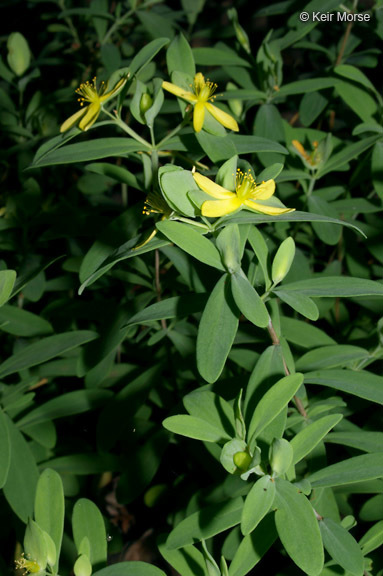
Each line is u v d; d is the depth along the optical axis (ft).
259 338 1.09
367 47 1.54
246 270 0.99
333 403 0.96
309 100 1.34
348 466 0.83
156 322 1.17
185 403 0.86
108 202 1.46
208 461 1.15
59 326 1.34
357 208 1.20
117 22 1.49
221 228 0.85
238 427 0.80
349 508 1.10
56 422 1.29
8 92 1.75
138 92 0.99
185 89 1.00
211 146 0.98
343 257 1.44
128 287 1.31
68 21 1.77
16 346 1.26
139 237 0.89
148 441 1.13
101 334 1.13
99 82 1.42
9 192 1.48
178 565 0.87
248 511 0.76
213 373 0.79
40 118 1.46
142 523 1.25
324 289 0.85
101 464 1.12
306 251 1.44
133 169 1.66
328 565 0.88
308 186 1.26
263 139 1.01
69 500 1.18
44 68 1.87
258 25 1.85
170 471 1.28
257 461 0.76
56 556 0.81
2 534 1.14
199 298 0.91
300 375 0.79
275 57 1.22
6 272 0.88
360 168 1.26
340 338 1.29
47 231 1.26
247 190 0.82
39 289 1.25
